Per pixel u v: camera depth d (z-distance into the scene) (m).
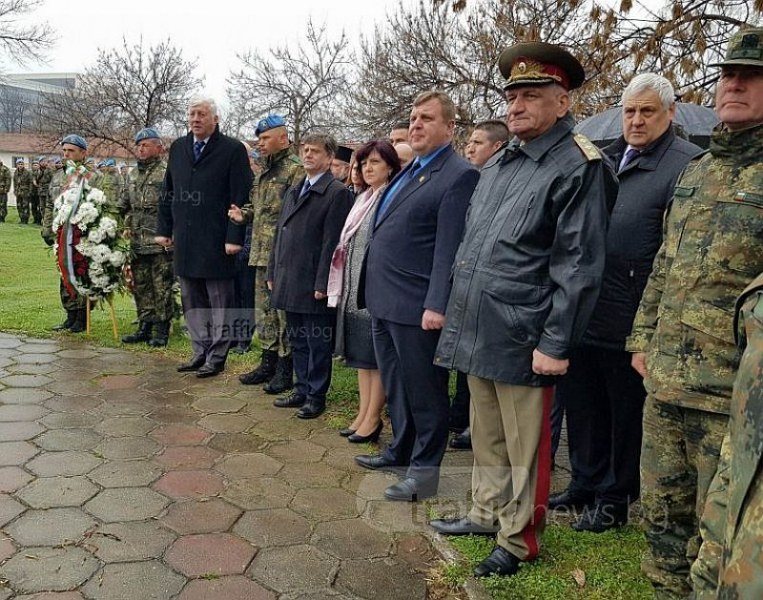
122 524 2.57
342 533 2.57
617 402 2.60
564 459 3.53
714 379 1.74
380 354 3.10
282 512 2.72
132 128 22.77
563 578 2.29
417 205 2.85
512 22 6.92
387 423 3.88
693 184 1.90
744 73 1.73
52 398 4.08
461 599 2.17
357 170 3.90
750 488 0.87
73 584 2.17
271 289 4.09
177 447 3.39
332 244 3.65
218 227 4.52
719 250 1.76
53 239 6.31
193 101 4.48
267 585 2.21
